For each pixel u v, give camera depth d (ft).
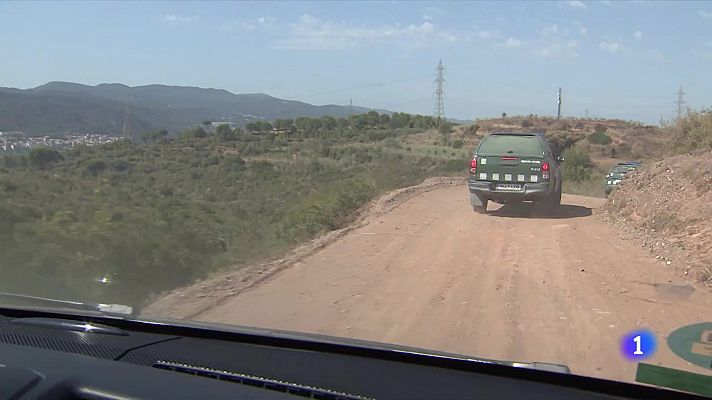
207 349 11.32
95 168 87.04
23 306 13.85
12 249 23.21
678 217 35.86
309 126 229.25
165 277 25.50
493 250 33.65
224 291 24.56
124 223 28.71
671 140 61.62
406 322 20.54
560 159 53.83
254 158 145.69
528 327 19.94
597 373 15.72
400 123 246.06
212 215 42.86
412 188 71.36
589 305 22.48
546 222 44.68
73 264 23.34
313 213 42.60
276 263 30.25
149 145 145.38
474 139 200.03
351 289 25.02
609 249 33.47
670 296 23.38
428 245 35.12
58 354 9.63
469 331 19.57
